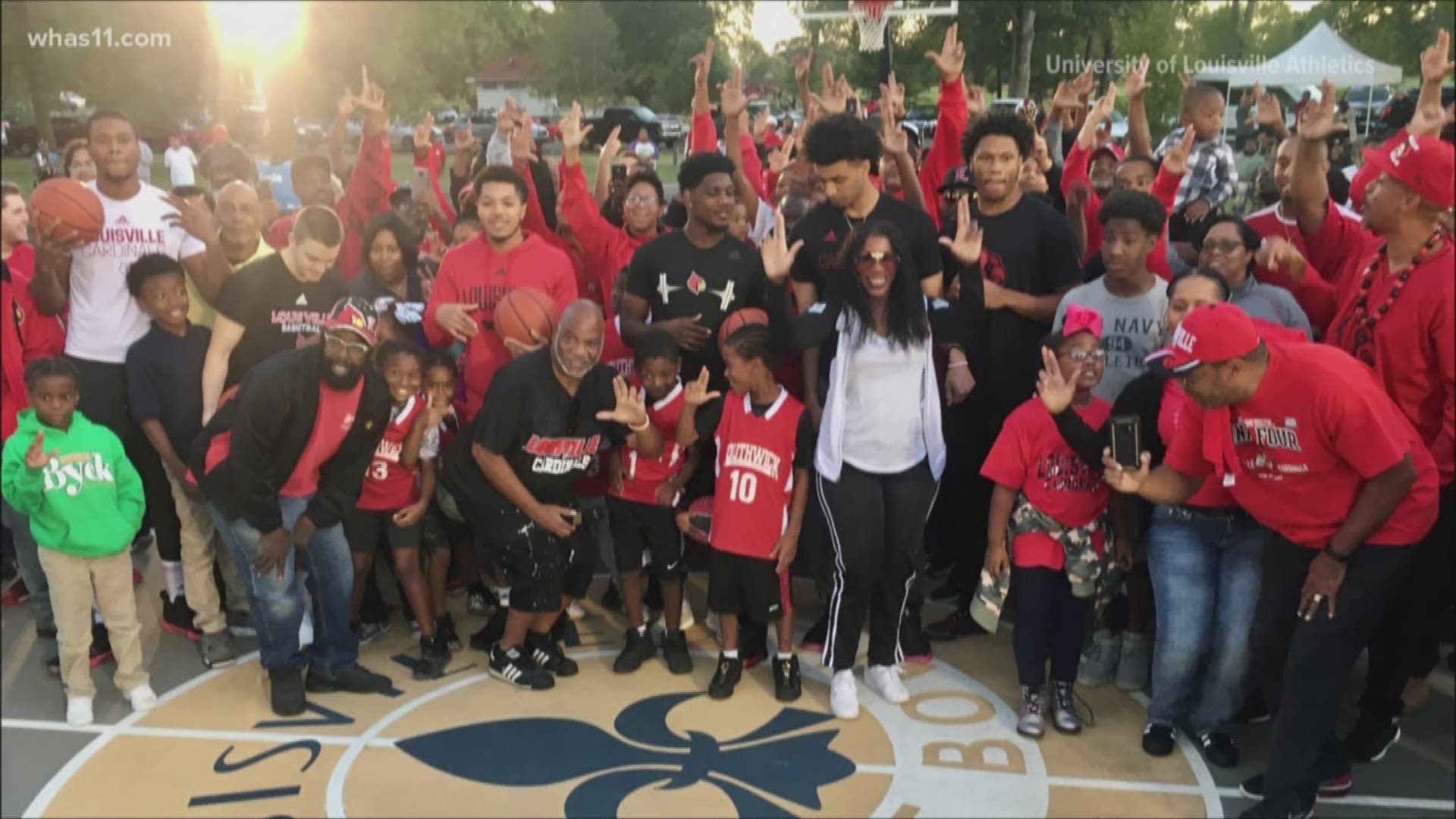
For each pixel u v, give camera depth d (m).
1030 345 4.80
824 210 4.53
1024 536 4.24
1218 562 4.02
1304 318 4.28
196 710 4.48
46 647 4.99
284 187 10.90
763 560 4.35
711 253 4.66
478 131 31.19
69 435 4.16
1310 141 4.65
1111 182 6.33
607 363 5.09
